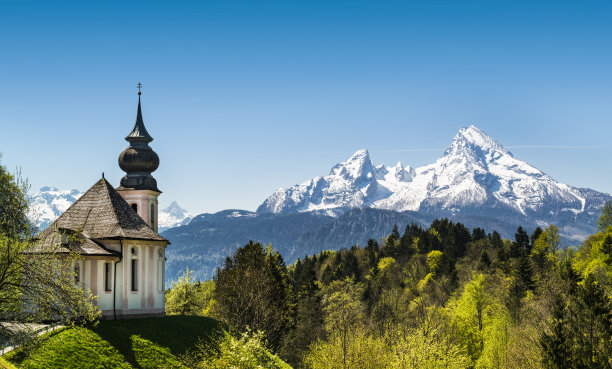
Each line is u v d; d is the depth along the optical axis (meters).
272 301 97.75
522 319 104.75
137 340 63.59
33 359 50.78
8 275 45.59
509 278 150.38
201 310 110.44
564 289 97.25
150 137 95.19
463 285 159.75
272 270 103.94
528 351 78.31
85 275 65.31
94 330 61.28
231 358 62.22
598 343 72.00
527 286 136.75
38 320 46.94
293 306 117.00
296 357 102.12
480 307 111.12
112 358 58.09
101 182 74.31
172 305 108.12
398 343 80.06
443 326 94.19
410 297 165.88
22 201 49.31
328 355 74.69
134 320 68.38
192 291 109.56
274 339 94.12
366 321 117.38
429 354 76.94
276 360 74.88
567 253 198.50
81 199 72.81
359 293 156.50
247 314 89.75
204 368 61.53
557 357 70.06
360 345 75.19
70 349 55.34
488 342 98.50
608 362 69.62
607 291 103.56
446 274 185.62
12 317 46.34
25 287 46.19
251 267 96.50
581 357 70.69
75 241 64.81
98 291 65.94
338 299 123.88
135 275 70.06
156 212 95.50
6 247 45.69
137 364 59.88
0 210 48.84
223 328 78.56
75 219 70.75
